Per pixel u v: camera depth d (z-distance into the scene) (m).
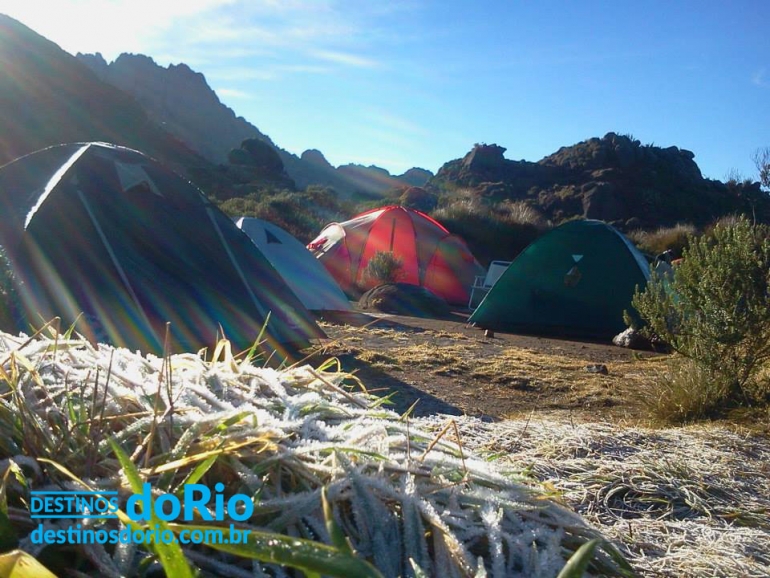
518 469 2.70
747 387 5.58
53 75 49.69
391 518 1.94
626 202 43.97
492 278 14.97
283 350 7.06
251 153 54.56
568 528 2.20
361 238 15.63
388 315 12.17
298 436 2.28
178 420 2.13
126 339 5.95
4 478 1.73
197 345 6.38
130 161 6.92
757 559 2.58
